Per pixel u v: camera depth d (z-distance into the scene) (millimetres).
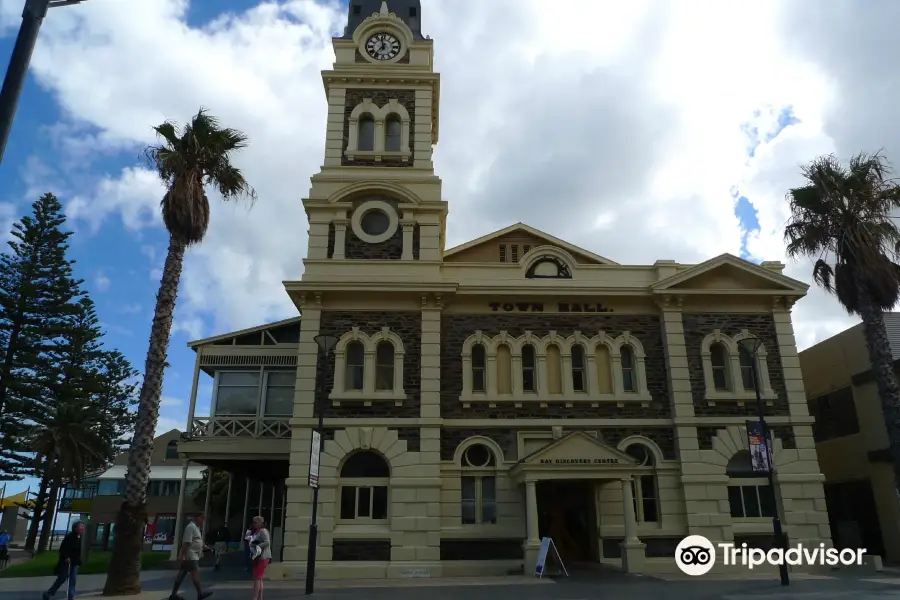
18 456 38000
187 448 26203
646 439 23359
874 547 26234
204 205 19516
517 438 23000
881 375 20172
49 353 39906
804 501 22875
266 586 18844
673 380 23734
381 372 23531
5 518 43969
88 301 41969
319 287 23422
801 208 22078
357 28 28484
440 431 22750
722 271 24922
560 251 25375
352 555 21281
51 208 41469
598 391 23781
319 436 17344
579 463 21344
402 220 25266
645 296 24594
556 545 22906
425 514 21656
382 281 23578
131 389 47375
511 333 24266
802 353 31656
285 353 27875
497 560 21641
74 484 42719
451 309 24328
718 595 15820
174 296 18719
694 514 22422
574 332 24391
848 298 21531
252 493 33156
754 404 23781
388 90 27578
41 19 7336
